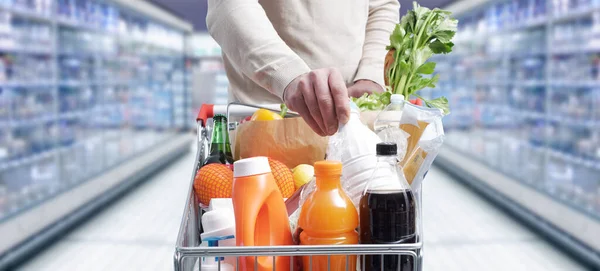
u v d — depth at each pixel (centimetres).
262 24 112
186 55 1052
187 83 1052
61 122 507
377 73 148
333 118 91
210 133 136
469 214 471
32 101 450
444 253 360
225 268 88
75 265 339
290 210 99
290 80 101
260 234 85
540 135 507
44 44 468
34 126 457
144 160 682
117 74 691
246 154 116
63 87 527
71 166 511
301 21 159
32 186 430
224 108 136
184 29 988
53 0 478
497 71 632
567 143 455
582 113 438
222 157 121
